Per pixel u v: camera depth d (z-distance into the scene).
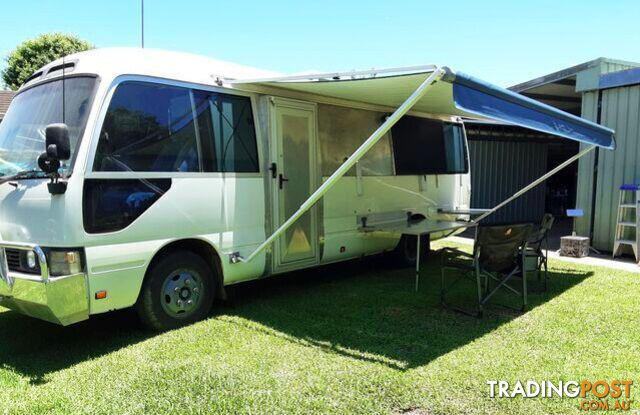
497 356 3.82
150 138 4.18
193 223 4.46
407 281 6.45
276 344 4.07
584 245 8.13
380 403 3.09
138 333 4.38
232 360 3.74
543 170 13.51
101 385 3.33
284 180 5.30
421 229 5.92
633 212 8.07
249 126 5.04
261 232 5.09
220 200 4.69
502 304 5.27
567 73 8.87
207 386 3.31
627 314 4.87
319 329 4.45
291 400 3.12
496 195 12.60
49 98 4.23
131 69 4.12
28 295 3.69
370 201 6.38
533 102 4.46
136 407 3.04
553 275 6.71
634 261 7.77
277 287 6.10
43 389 3.29
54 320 3.70
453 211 7.63
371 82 4.51
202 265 4.64
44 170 3.57
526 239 5.04
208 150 4.62
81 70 4.09
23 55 22.86
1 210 4.05
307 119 5.57
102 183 3.84
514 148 12.81
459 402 3.10
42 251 3.60
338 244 5.94
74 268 3.68
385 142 6.66
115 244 3.91
